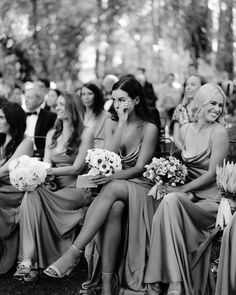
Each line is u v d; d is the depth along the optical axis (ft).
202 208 13.64
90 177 14.07
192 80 20.34
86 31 49.85
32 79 41.93
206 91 14.55
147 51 49.96
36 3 45.39
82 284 14.35
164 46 44.73
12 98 31.32
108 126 15.92
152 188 14.11
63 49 48.55
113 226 13.67
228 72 37.11
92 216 13.60
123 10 49.47
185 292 12.62
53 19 46.78
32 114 23.31
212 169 14.19
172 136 22.43
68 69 48.75
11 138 16.71
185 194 13.91
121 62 52.08
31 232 14.98
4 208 16.03
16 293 14.44
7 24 43.52
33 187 15.14
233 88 22.40
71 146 16.31
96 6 49.11
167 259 12.70
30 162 15.10
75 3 47.57
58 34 47.88
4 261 15.67
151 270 12.94
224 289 12.34
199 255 13.12
